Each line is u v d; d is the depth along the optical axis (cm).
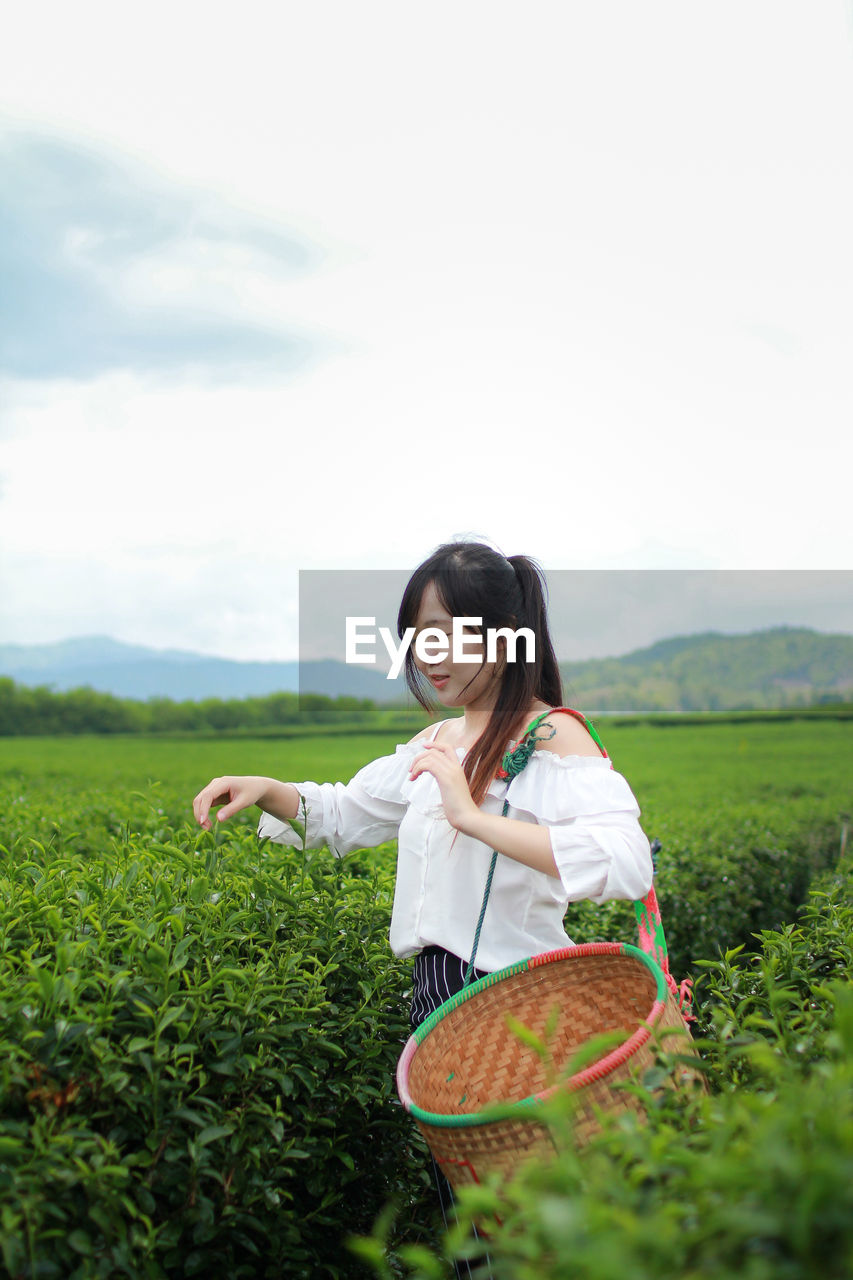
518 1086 209
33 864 249
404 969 262
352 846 275
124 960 199
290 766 1510
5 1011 176
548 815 221
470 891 228
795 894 682
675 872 525
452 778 215
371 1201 254
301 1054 218
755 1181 105
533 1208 112
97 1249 163
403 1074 192
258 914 238
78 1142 163
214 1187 194
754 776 1266
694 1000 254
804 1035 182
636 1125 139
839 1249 101
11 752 2059
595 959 212
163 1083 180
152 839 295
